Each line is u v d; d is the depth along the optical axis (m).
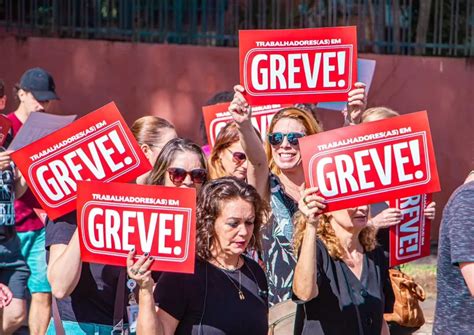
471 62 19.45
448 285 6.54
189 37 19.12
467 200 6.40
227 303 6.60
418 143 6.93
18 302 10.84
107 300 7.55
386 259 7.65
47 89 12.49
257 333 6.69
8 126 10.18
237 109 8.10
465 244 6.31
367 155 6.89
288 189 8.48
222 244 6.65
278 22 19.20
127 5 18.86
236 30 19.19
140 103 18.81
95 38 18.77
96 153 7.39
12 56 18.36
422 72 19.36
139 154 7.40
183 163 7.62
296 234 7.21
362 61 10.52
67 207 7.36
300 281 6.77
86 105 18.64
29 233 11.37
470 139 19.44
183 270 6.39
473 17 19.56
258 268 6.96
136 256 6.44
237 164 8.96
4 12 18.47
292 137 8.42
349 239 7.22
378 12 19.41
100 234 6.52
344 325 7.06
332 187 6.87
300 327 7.14
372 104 19.27
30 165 7.35
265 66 8.10
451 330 6.49
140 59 18.77
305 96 8.11
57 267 7.22
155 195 6.44
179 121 18.94
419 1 19.84
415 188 6.93
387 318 8.55
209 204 6.65
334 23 19.30
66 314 7.56
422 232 8.59
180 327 6.58
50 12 18.64
